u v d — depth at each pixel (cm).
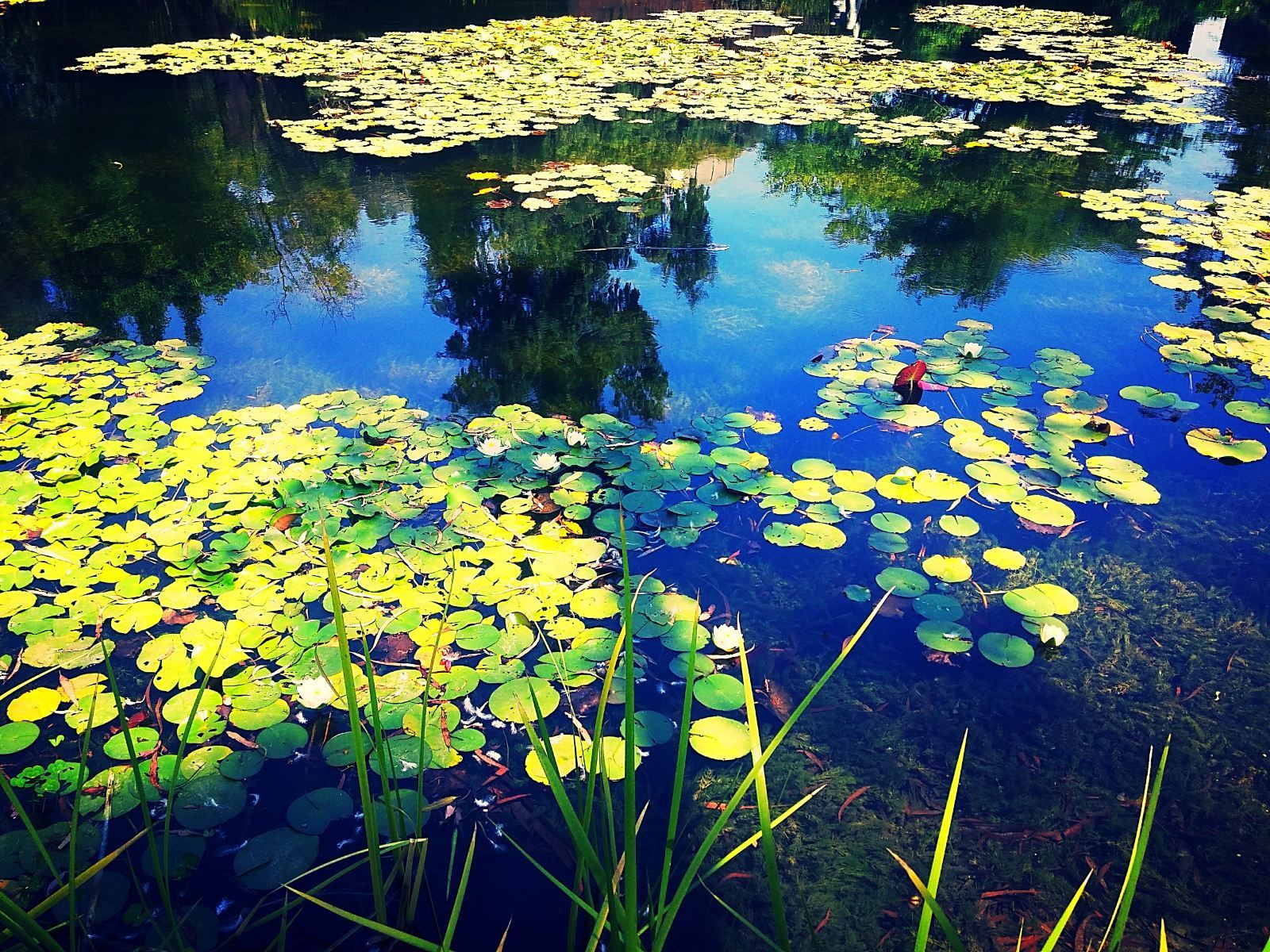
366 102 768
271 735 204
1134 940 171
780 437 325
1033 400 347
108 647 228
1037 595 255
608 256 490
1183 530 282
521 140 691
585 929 168
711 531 277
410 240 505
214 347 389
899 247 505
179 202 555
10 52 916
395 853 176
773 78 895
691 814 194
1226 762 209
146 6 1205
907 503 289
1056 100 826
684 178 615
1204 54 1044
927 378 359
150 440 314
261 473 296
